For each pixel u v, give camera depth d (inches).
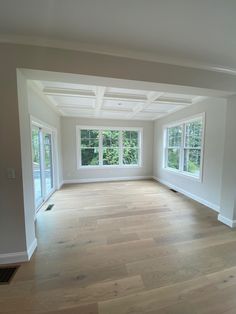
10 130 71.7
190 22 61.4
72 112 197.3
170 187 207.6
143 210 135.3
